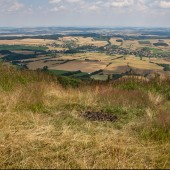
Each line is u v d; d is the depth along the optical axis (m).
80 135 5.74
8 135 5.43
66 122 6.91
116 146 5.27
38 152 5.00
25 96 8.67
